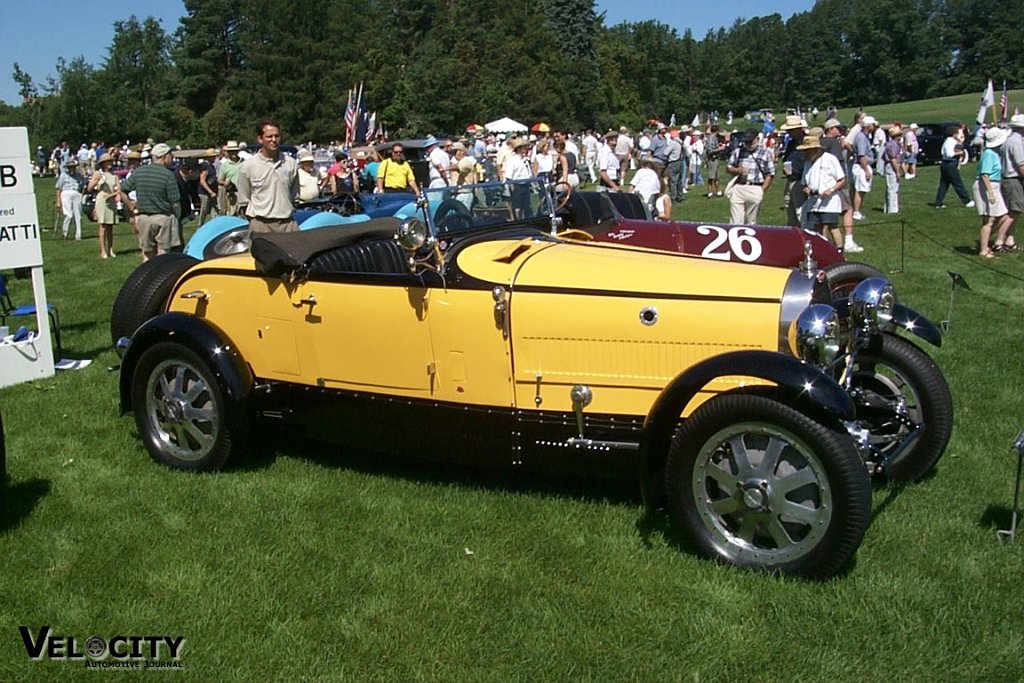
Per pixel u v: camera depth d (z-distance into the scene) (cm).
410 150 2898
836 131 1259
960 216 1636
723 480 385
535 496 473
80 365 777
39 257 731
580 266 438
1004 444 534
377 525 447
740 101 11888
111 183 1507
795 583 372
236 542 432
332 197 1427
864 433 403
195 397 520
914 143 2612
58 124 6769
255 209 846
